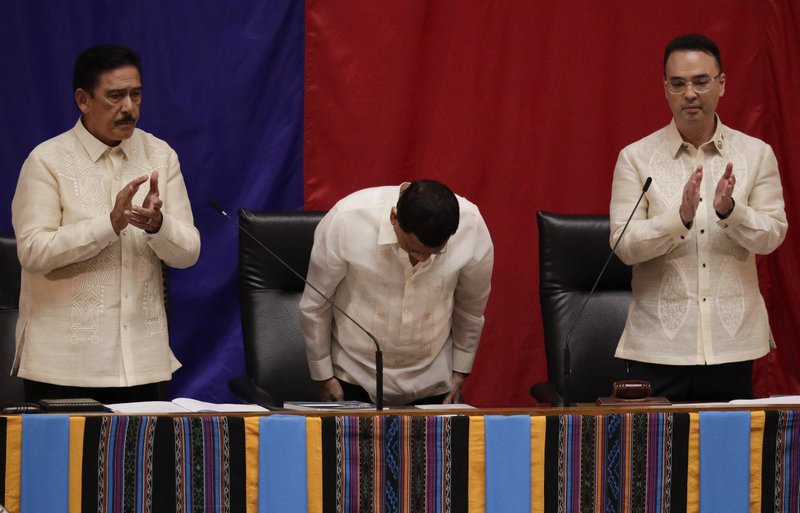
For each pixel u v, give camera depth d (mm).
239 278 10984
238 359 12289
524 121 12555
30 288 8961
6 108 11766
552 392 9695
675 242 8945
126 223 8547
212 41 12109
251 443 7141
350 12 12258
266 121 12234
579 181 12625
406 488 7215
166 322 9344
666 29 12664
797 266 12820
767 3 12727
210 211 12195
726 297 9234
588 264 10891
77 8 11859
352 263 8953
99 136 9094
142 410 7723
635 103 12664
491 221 12555
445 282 9016
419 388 9367
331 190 12312
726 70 12695
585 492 7336
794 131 12734
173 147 12070
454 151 12453
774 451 7516
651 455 7402
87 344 8812
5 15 11758
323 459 7180
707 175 9352
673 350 9234
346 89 12258
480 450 7270
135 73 8953
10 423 7020
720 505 7449
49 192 8859
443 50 12430
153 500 7043
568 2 12562
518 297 12594
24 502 7016
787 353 12898
